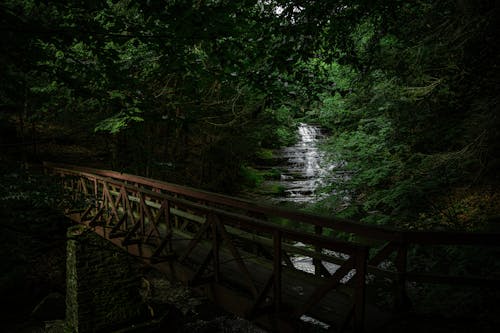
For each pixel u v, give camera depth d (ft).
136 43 7.97
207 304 26.94
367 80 19.80
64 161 35.70
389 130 20.45
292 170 53.06
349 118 25.29
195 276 12.23
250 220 10.46
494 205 18.07
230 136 38.50
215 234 12.00
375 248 19.58
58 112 25.71
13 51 7.14
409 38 16.58
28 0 9.75
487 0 13.44
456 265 13.93
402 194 18.19
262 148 60.08
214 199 14.92
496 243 7.94
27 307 26.66
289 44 10.46
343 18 12.01
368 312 9.53
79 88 8.29
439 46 15.40
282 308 10.13
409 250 16.40
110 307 24.04
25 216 10.32
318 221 10.43
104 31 7.48
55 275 27.84
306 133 71.51
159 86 23.20
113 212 20.30
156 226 15.51
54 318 26.61
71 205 11.27
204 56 12.95
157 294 28.07
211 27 7.22
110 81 8.79
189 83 9.23
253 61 10.48
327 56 13.25
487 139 15.57
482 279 8.25
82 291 22.77
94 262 23.20
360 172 22.11
